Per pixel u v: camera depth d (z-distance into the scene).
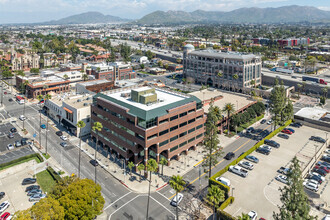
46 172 101.12
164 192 89.25
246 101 163.38
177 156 108.38
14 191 89.44
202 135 120.50
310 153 103.25
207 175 98.44
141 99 108.88
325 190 84.56
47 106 161.75
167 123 99.81
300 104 192.12
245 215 55.62
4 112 166.75
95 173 94.06
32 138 130.12
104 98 116.50
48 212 60.19
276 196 77.50
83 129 132.75
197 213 77.75
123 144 105.19
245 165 93.31
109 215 77.69
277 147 108.56
